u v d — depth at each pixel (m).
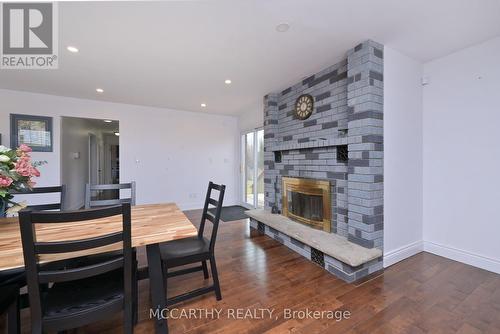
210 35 1.99
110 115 4.24
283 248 2.79
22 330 1.45
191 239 2.00
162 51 2.28
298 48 2.25
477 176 2.19
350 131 2.28
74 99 3.92
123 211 1.04
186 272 1.95
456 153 2.33
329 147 2.69
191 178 5.07
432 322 1.47
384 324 1.46
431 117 2.52
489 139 2.11
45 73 2.81
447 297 1.73
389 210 2.26
